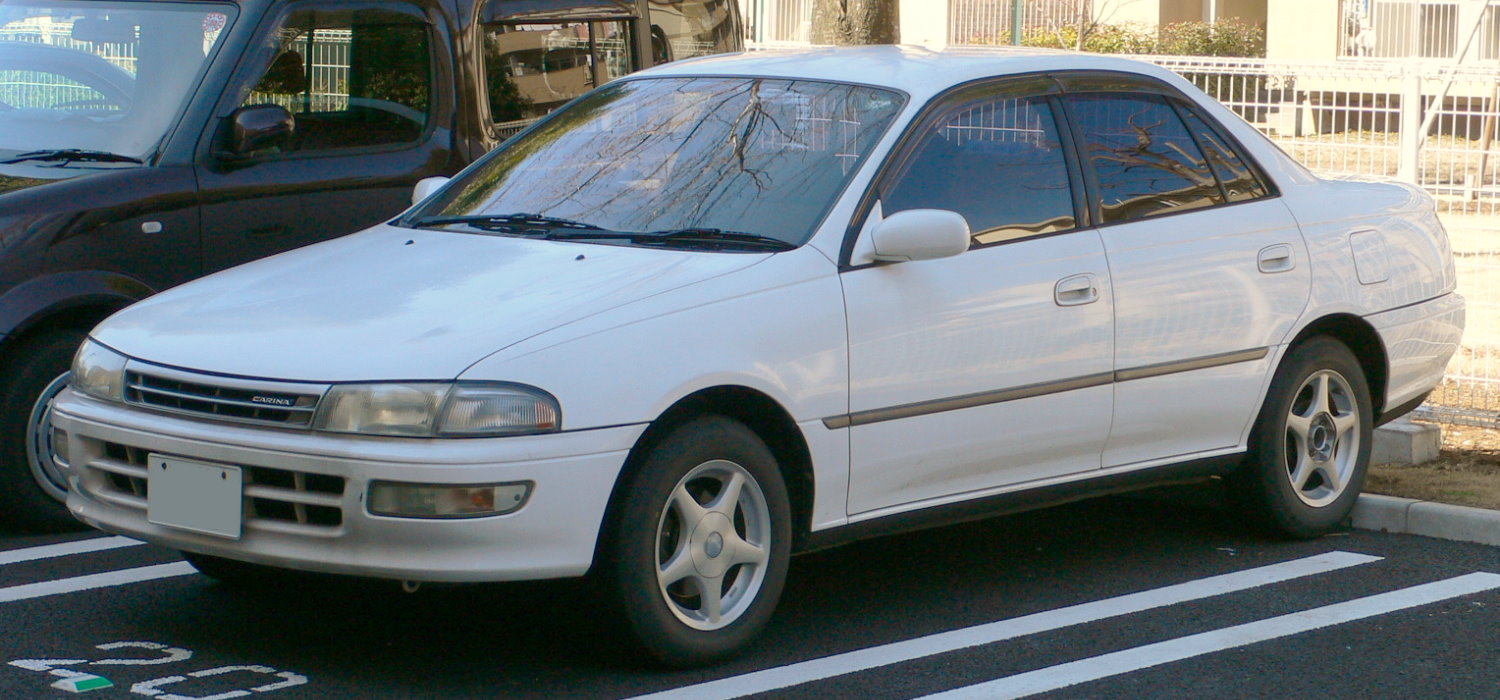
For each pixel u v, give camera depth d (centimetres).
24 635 534
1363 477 682
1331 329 667
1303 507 662
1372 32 2325
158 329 509
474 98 781
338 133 734
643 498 478
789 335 505
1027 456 568
